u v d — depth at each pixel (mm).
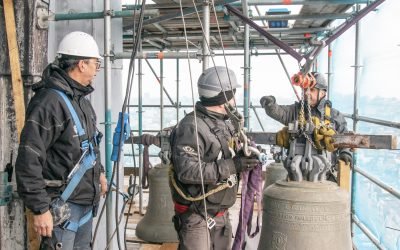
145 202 7195
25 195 2326
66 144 2471
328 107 3785
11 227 2979
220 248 2820
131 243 5168
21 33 2906
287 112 3959
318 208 2180
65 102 2463
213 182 2475
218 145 2561
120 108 4578
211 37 7270
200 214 2646
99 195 2770
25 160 2312
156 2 5098
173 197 2736
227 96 2594
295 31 6621
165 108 9297
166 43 7945
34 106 2400
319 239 2184
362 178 4770
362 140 2229
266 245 2307
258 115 9117
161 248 4867
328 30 6504
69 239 2570
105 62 3363
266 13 5707
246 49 5629
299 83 2410
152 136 3533
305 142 2348
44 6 3027
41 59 3008
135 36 2562
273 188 2332
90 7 4012
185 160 2473
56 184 2486
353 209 4863
